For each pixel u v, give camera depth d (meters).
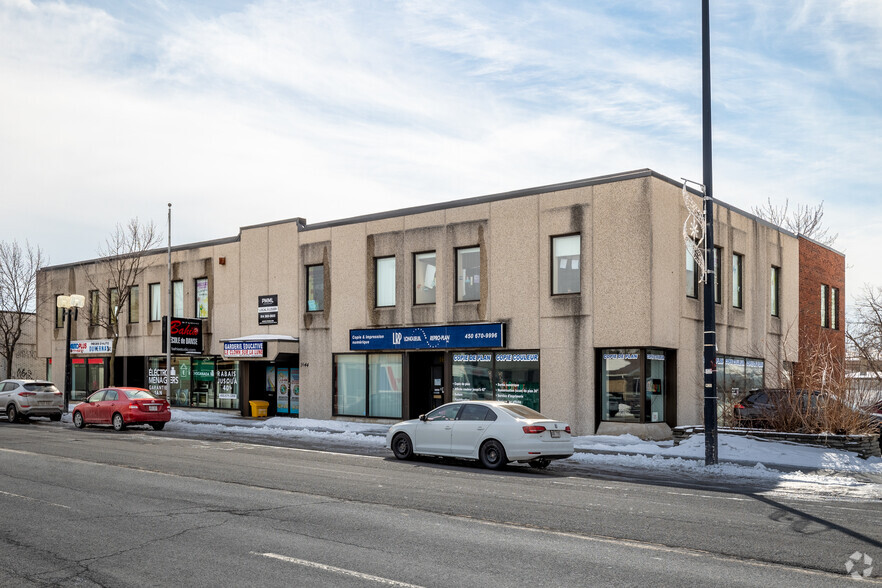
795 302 33.69
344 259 30.52
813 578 7.59
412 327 27.89
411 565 7.96
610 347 23.58
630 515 10.95
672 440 23.19
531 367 25.11
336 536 9.34
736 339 28.39
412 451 18.36
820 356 22.02
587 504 11.88
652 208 23.08
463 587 7.16
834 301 38.31
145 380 39.03
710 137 17.83
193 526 9.91
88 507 11.29
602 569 7.86
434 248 27.70
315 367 31.25
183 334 33.69
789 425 20.73
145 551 8.55
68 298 35.53
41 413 31.56
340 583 7.28
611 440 22.03
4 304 49.28
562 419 24.16
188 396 36.75
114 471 15.40
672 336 24.05
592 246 23.95
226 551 8.55
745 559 8.37
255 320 33.62
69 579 7.43
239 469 15.90
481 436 17.06
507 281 25.72
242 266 34.38
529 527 9.99
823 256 37.06
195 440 23.19
